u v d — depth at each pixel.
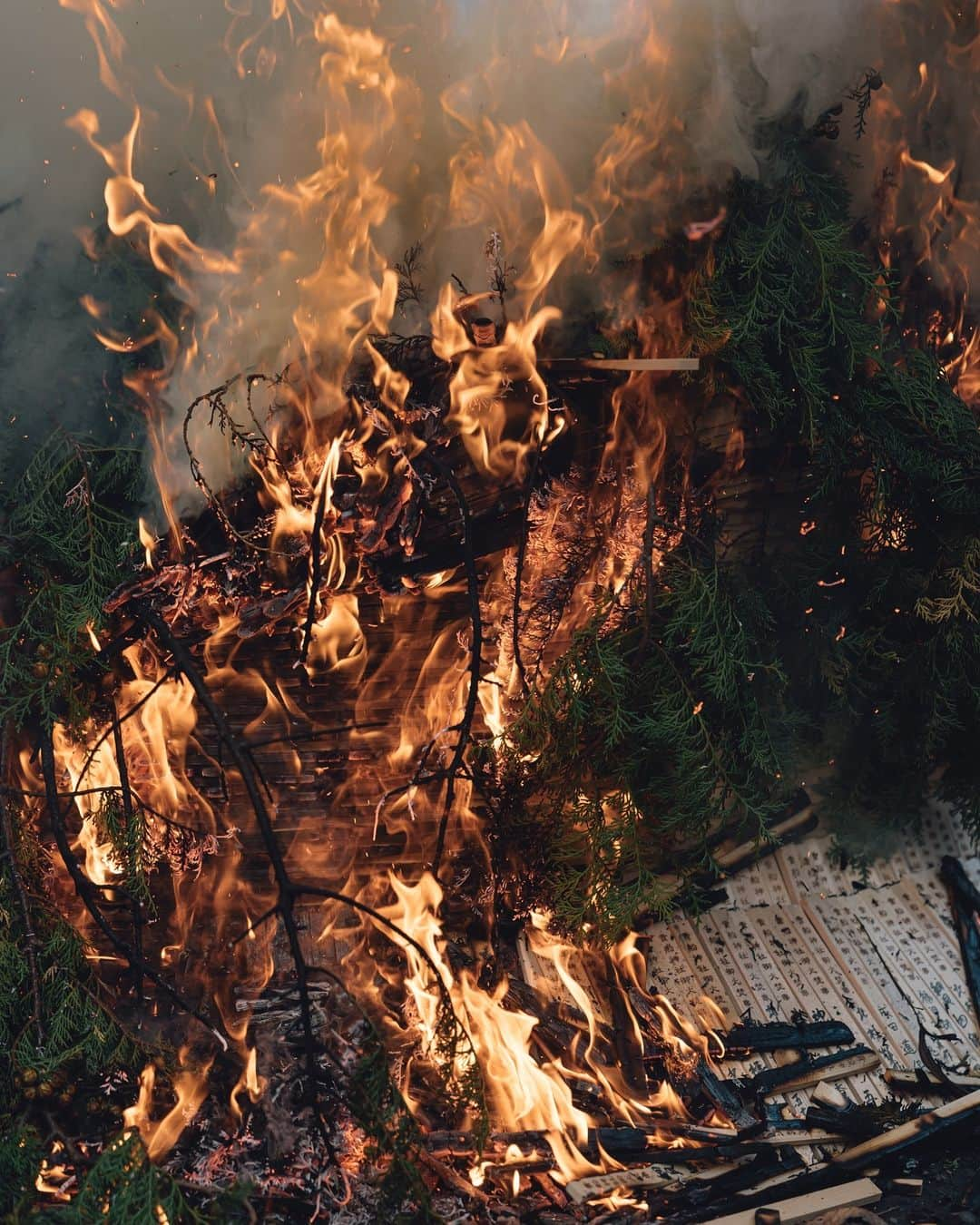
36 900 3.80
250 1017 4.07
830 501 4.54
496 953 4.46
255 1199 3.54
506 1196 3.68
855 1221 3.62
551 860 4.33
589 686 4.02
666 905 4.23
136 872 3.83
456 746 4.13
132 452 4.01
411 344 4.21
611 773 4.21
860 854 5.04
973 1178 3.84
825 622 4.65
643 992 4.51
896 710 4.77
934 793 5.11
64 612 3.77
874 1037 4.42
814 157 4.41
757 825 4.98
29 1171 3.41
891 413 4.25
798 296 4.15
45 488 3.86
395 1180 3.26
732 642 4.14
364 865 4.44
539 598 4.27
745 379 4.15
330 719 4.29
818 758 5.02
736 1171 3.83
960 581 4.32
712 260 4.17
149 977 3.96
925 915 4.91
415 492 3.93
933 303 4.80
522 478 4.11
